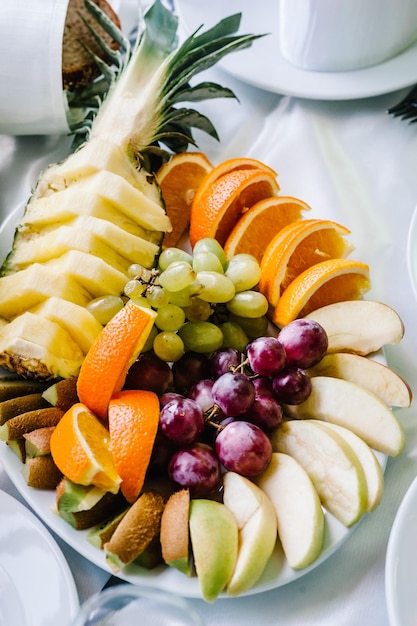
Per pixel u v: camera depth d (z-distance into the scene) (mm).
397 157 558
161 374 414
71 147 558
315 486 380
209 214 483
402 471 405
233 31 530
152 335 434
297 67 598
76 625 329
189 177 530
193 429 379
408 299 482
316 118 585
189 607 335
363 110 591
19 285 442
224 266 464
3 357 424
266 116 597
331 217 530
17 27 521
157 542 359
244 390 382
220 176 509
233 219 504
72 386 407
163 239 493
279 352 399
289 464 380
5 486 410
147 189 489
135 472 369
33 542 371
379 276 496
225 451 378
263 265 466
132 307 397
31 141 583
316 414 413
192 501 365
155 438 385
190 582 355
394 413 423
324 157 563
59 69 525
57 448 371
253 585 354
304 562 355
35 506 380
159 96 506
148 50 518
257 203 498
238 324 451
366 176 550
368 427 401
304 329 411
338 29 558
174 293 429
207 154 577
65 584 358
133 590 338
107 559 349
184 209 526
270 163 566
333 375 428
